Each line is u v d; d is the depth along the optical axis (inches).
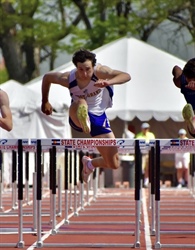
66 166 1117.7
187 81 896.3
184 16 3683.6
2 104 861.2
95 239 964.0
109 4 3636.8
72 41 3676.2
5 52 3737.7
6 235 1007.0
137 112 2340.1
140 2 3634.4
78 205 1523.1
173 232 1032.8
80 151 1380.4
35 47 3745.1
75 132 2576.3
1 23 3590.1
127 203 1647.4
